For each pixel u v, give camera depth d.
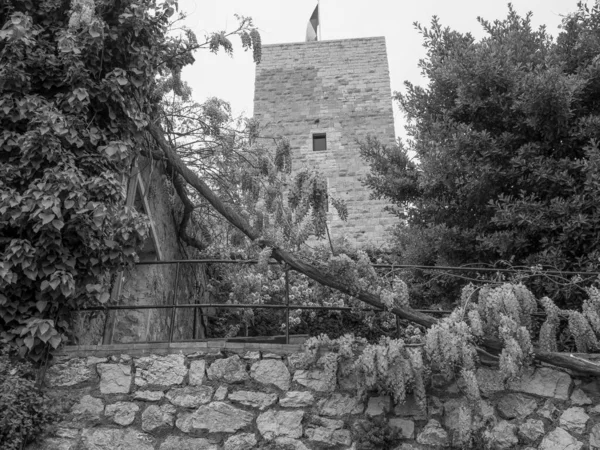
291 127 23.00
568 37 9.21
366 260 5.88
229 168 8.81
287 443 5.03
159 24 6.34
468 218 9.30
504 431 5.17
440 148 9.09
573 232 7.82
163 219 9.05
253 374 5.24
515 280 6.29
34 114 5.54
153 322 8.45
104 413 5.04
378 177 10.49
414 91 10.18
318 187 6.05
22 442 4.75
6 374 4.84
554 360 5.34
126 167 6.00
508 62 8.77
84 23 5.80
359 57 23.95
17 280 5.19
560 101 8.03
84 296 5.42
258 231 6.20
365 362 5.05
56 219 5.18
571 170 8.27
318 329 12.18
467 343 5.20
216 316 12.29
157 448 4.96
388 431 5.06
